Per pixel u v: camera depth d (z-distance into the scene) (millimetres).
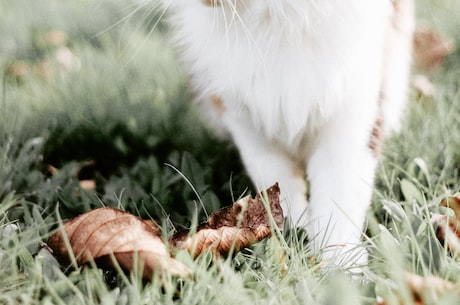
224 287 497
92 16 1122
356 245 562
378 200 638
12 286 507
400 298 484
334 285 481
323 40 575
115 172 726
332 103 590
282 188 624
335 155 604
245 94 603
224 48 592
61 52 988
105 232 516
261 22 576
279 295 498
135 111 803
